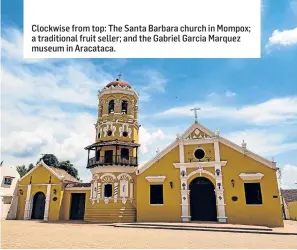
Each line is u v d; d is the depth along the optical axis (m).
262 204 21.62
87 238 13.63
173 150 25.52
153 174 25.34
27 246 10.94
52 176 30.84
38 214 30.47
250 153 23.05
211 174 23.52
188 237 14.37
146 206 24.66
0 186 30.16
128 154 28.81
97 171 27.64
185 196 23.70
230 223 21.56
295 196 44.25
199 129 25.41
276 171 22.17
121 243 12.00
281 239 14.11
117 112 29.84
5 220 28.31
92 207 26.78
